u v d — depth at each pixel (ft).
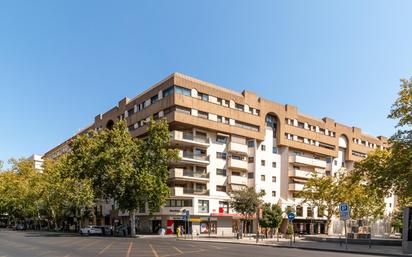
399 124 103.30
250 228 202.80
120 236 152.56
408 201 116.88
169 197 164.04
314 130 246.47
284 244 106.83
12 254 62.23
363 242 112.68
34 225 290.76
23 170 271.49
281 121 223.92
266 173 213.46
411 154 99.25
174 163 181.16
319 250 88.22
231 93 201.98
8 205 283.38
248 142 209.87
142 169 152.56
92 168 154.40
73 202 202.59
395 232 250.78
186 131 188.75
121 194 152.15
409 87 103.45
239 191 168.76
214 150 194.18
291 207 207.51
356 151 278.67
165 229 179.11
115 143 155.33
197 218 180.96
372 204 196.54
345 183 176.65
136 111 213.66
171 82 181.16
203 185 189.78
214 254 65.57
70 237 127.44
